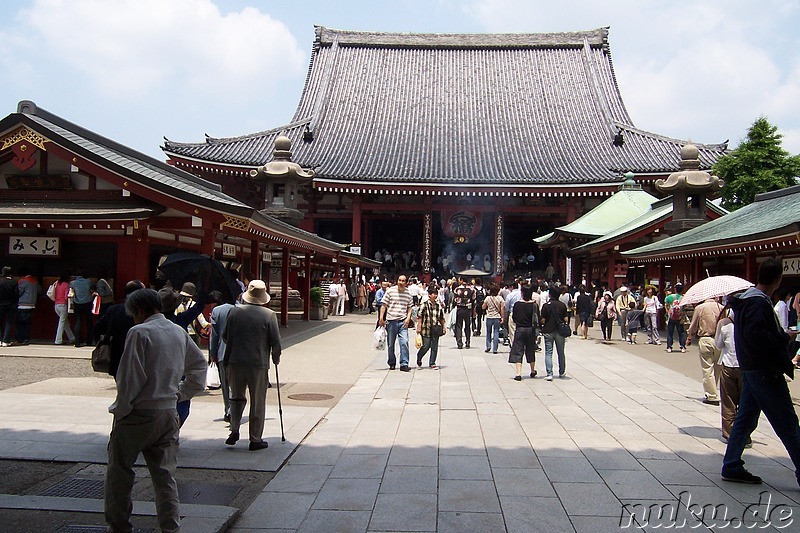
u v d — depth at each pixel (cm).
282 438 831
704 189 2897
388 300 1527
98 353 680
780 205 2147
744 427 684
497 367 1586
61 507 591
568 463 754
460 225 4919
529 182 4512
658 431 916
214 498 637
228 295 830
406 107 5822
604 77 6138
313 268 3712
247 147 4931
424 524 571
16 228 1695
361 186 4534
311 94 6031
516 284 2414
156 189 1600
